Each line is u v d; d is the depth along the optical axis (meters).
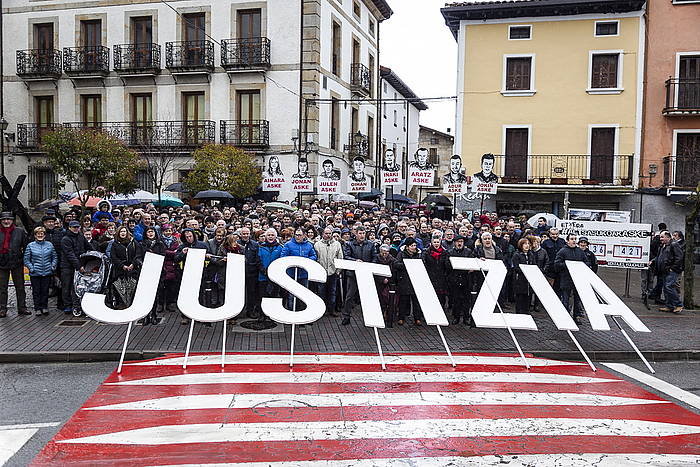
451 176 18.73
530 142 23.19
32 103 27.83
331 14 27.00
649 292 14.12
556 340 10.12
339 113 28.33
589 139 22.73
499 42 23.39
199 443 5.61
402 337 10.19
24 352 8.55
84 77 26.66
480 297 8.89
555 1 22.38
